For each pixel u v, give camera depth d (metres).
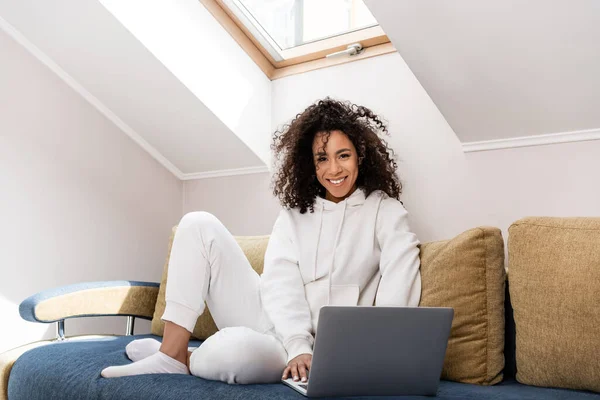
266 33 2.45
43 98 2.35
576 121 1.70
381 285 1.56
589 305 1.26
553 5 1.44
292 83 2.47
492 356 1.40
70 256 2.41
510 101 1.73
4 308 2.21
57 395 1.41
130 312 2.11
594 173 1.69
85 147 2.48
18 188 2.27
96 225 2.51
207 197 2.78
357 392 1.18
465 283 1.44
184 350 1.44
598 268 1.27
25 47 2.30
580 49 1.51
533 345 1.34
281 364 1.33
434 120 2.03
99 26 2.06
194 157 2.68
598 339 1.24
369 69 2.21
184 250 1.49
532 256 1.39
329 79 2.33
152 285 2.21
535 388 1.32
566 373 1.28
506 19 1.52
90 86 2.44
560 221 1.41
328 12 2.34
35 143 2.32
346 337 1.11
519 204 1.82
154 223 2.75
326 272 1.62
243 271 1.59
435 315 1.16
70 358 1.55
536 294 1.36
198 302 1.47
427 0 1.56
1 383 1.70
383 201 1.72
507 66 1.64
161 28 2.12
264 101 2.52
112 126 2.59
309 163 1.77
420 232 2.03
